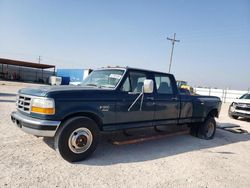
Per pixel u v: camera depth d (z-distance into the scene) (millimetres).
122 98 5000
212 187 3979
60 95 4176
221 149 6438
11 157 4293
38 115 4117
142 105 5395
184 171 4531
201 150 6109
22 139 5379
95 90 4660
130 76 5281
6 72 44938
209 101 7398
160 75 5980
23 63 42125
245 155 6102
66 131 4195
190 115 6777
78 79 39344
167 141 6742
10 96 14797
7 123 6824
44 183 3463
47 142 5254
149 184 3818
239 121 13109
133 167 4449
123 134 5973
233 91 37656
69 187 3434
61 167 4090
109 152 5148
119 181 3801
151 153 5422
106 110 4742
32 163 4125
